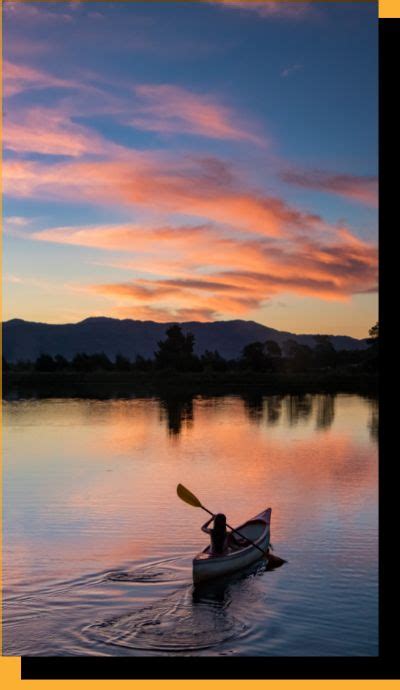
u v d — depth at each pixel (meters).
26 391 51.19
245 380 58.19
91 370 65.75
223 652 7.12
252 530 11.72
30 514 13.18
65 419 30.81
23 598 8.69
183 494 10.89
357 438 23.94
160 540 11.31
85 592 8.87
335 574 9.57
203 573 9.20
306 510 13.50
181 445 22.61
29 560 10.21
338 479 16.64
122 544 11.05
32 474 17.52
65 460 19.70
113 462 19.34
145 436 24.88
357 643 7.31
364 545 11.01
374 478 16.73
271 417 31.08
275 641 7.43
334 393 48.12
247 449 21.66
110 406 37.75
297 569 9.84
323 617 8.06
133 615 8.16
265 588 9.05
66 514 13.13
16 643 7.35
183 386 56.69
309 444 22.64
